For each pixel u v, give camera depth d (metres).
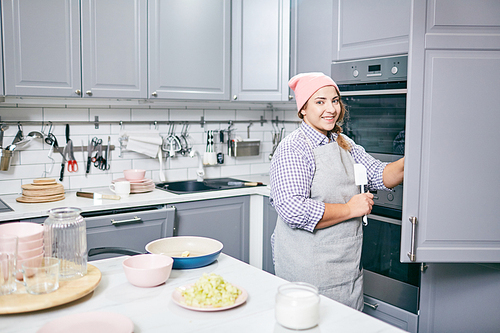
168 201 2.74
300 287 1.12
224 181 3.45
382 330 1.06
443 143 1.79
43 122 2.87
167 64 2.92
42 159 2.89
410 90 1.76
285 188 1.69
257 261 3.21
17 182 2.82
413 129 1.77
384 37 2.50
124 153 3.19
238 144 3.57
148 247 1.53
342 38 2.74
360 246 1.84
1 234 1.35
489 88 1.78
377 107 2.55
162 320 1.10
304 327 1.05
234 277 1.40
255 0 3.16
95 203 2.54
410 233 1.82
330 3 2.88
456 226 1.82
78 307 1.17
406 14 2.38
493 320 2.18
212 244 1.61
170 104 3.35
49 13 2.54
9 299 1.14
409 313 2.44
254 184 3.21
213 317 1.12
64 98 2.88
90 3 2.64
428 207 1.81
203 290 1.18
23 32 2.47
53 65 2.57
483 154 1.80
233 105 3.63
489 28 1.76
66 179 2.98
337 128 1.97
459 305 2.27
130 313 1.14
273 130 3.86
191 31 2.98
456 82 1.77
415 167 1.79
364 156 2.06
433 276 2.33
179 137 3.40
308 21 3.06
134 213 2.60
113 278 1.38
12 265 1.19
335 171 1.78
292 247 1.81
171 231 2.76
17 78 2.48
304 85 1.79
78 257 1.31
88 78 2.68
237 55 3.17
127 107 3.17
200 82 3.05
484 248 1.84
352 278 1.81
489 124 1.79
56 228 1.29
